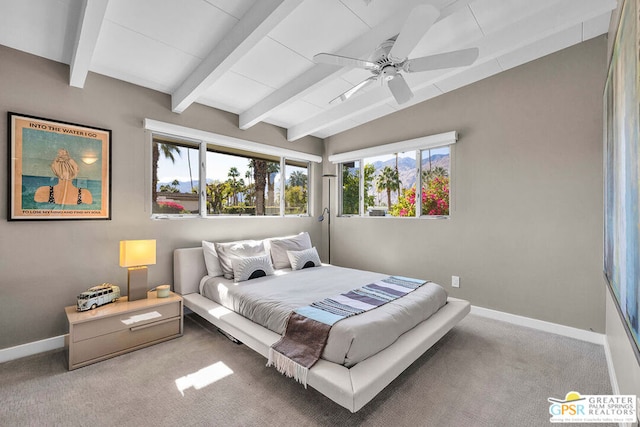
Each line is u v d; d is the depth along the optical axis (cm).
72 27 219
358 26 229
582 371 221
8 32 223
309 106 388
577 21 215
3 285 238
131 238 306
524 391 197
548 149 291
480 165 335
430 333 223
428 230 380
